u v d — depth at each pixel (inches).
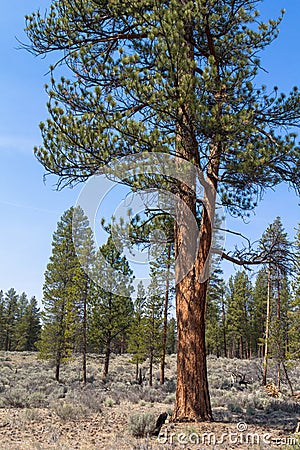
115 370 1370.6
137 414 330.0
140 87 310.0
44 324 1095.6
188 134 323.9
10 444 285.4
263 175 344.2
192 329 358.9
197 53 385.7
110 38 391.9
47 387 830.5
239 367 1464.1
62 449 262.2
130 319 1053.8
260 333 2102.6
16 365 1520.7
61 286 1106.1
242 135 319.6
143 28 341.1
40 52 408.8
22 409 489.4
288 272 401.1
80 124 357.1
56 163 372.8
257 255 390.9
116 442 286.5
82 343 1067.9
